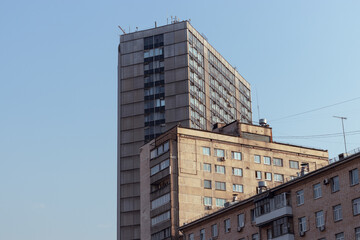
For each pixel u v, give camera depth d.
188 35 187.62
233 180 136.25
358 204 86.31
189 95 180.50
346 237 87.00
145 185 137.88
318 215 92.19
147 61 188.12
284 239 95.56
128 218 173.62
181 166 132.12
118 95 189.88
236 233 106.81
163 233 128.50
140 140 180.62
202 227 115.00
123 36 193.50
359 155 86.62
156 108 182.38
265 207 101.00
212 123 187.88
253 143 141.75
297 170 143.88
